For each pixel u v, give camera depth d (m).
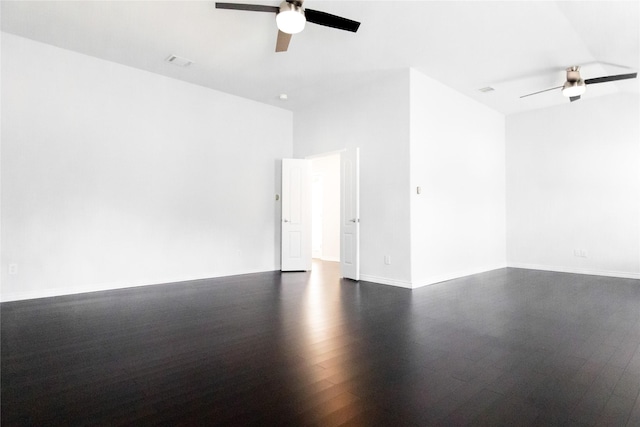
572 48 4.18
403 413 1.74
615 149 5.84
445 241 5.43
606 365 2.31
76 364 2.32
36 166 4.17
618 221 5.80
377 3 3.33
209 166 5.62
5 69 3.99
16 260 4.05
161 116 5.14
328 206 8.27
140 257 4.94
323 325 3.16
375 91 5.25
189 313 3.55
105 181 4.65
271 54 4.43
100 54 4.50
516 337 2.84
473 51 4.29
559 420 1.68
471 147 6.05
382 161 5.14
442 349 2.59
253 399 1.88
